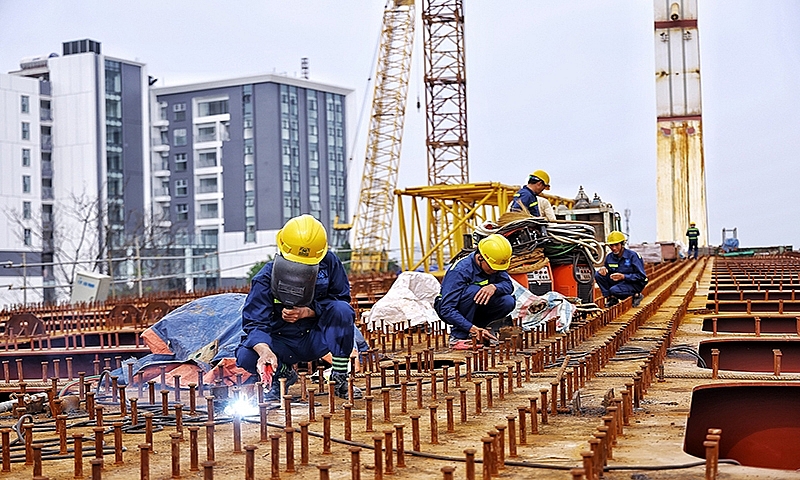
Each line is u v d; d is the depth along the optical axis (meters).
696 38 54.31
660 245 43.97
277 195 92.00
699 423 6.90
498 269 10.23
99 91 78.81
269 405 5.75
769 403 6.98
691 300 17.55
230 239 92.75
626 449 4.79
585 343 10.39
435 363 9.38
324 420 5.02
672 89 54.66
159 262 68.19
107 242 57.91
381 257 64.50
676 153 54.53
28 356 12.06
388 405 5.98
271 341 7.09
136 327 15.03
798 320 10.96
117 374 8.27
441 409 6.34
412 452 4.86
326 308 7.21
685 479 4.21
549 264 13.44
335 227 70.19
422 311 12.34
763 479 4.19
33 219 68.00
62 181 77.75
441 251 37.69
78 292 26.39
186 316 9.15
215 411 6.45
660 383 7.06
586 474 4.00
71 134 78.00
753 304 16.16
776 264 32.53
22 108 74.62
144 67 83.31
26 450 4.94
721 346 10.71
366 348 8.96
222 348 8.34
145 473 4.45
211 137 93.38
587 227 13.62
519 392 7.03
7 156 72.94
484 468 4.17
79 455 4.62
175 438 4.55
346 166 102.75
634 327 11.40
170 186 93.88
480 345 10.22
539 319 11.80
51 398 6.33
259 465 4.77
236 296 9.55
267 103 92.06
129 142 81.69
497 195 35.22
